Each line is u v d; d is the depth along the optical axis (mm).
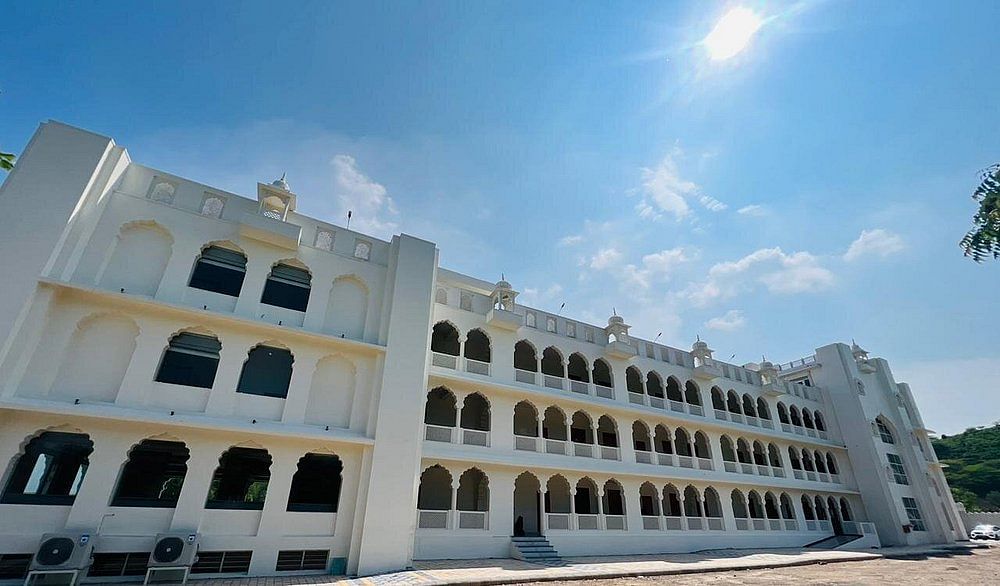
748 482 28125
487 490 21344
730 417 30078
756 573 18375
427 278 19688
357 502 15633
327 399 16812
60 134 14125
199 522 13734
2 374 11898
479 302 23078
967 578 17500
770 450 33188
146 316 14672
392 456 16359
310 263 17906
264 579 13625
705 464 27688
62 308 13547
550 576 14914
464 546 18250
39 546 11523
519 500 23297
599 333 26781
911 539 31859
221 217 16875
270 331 16172
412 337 18375
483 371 21469
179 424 13766
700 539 24953
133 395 13836
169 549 12641
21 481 12383
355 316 18359
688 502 30031
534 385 22672
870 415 35719
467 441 19953
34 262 12758
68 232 13500
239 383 15703
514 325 22484
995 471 66812
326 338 16750
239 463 15172
